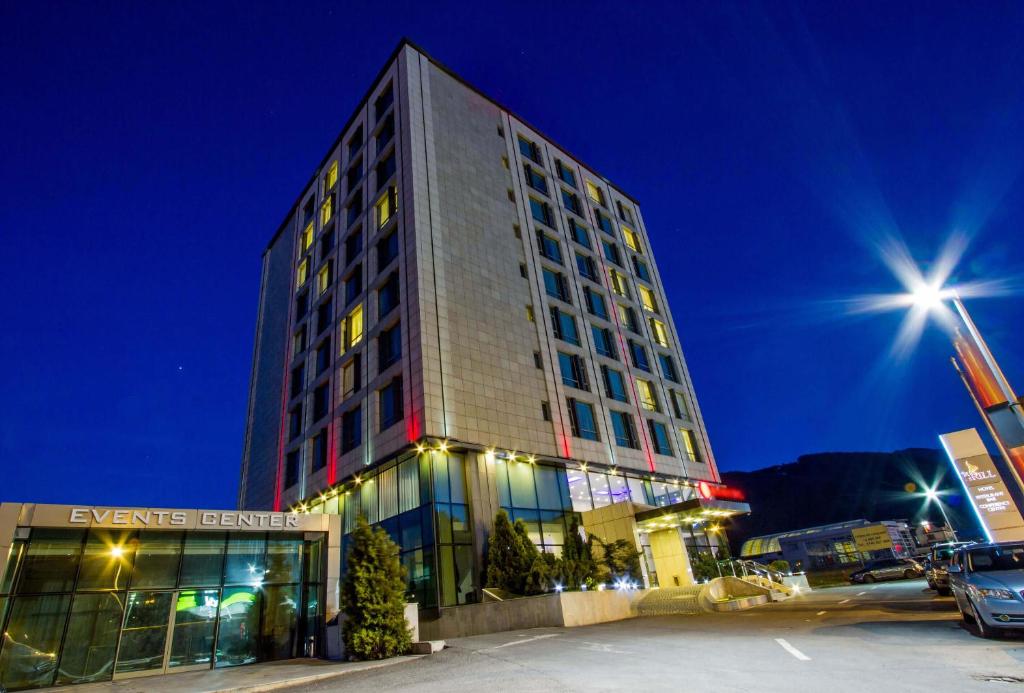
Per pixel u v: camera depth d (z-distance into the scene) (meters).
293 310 43.25
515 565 21.92
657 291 47.28
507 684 8.90
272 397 42.50
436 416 24.98
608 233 46.31
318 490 31.58
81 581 14.98
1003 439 15.32
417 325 26.86
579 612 17.84
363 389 29.94
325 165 45.38
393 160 34.88
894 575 33.34
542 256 36.94
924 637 10.50
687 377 44.12
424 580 22.78
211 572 16.97
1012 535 20.61
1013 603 9.56
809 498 168.62
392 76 37.66
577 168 47.25
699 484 38.41
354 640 14.62
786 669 8.59
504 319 31.11
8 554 14.02
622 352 38.56
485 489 25.36
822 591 28.19
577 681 8.70
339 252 38.12
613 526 28.05
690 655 10.42
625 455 33.44
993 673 7.51
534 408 29.69
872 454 183.00
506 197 37.03
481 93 40.94
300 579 18.38
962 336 16.09
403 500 25.33
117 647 14.88
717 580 21.61
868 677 7.72
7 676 13.32
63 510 15.01
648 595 21.67
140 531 16.20
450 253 30.42
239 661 16.47
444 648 14.88
